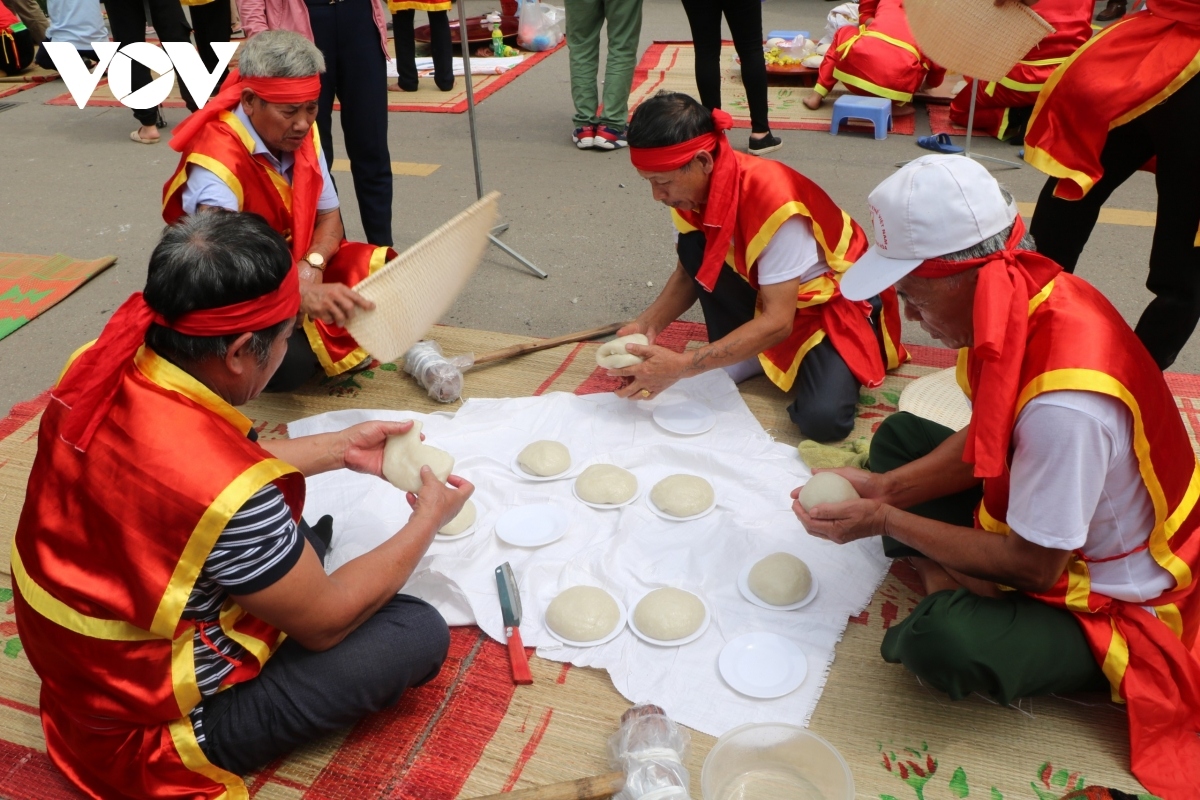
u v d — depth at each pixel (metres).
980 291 1.61
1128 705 1.75
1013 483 1.64
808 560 2.28
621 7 5.44
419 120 6.54
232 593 1.54
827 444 2.80
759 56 5.23
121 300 4.03
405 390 3.20
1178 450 1.67
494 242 4.19
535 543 2.36
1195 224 2.58
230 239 1.46
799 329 2.85
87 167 5.81
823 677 2.00
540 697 2.00
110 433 1.49
